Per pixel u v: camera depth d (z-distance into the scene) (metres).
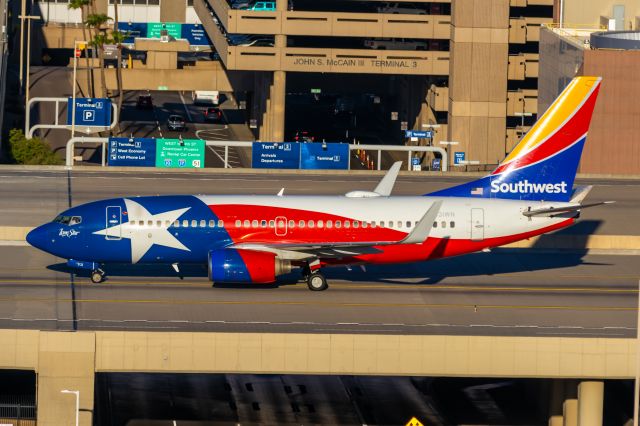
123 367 199.50
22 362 198.88
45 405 199.12
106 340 198.88
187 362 199.62
